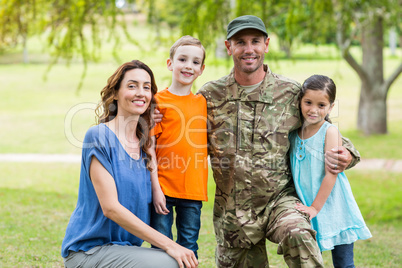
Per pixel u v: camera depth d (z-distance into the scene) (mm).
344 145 3246
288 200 3217
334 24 10430
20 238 5160
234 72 3391
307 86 3186
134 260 2672
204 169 3369
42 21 8375
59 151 15141
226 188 3375
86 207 2840
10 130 18188
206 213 7145
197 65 3342
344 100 23062
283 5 10047
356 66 16250
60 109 21453
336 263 3334
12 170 12148
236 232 3328
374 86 16719
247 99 3322
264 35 3285
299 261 2770
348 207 3246
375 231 6645
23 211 6738
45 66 31531
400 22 12328
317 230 3229
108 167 2783
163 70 15672
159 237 2713
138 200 2904
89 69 29875
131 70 2957
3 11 8109
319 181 3238
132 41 8438
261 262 3412
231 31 3254
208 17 8430
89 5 8133
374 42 15922
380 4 10766
